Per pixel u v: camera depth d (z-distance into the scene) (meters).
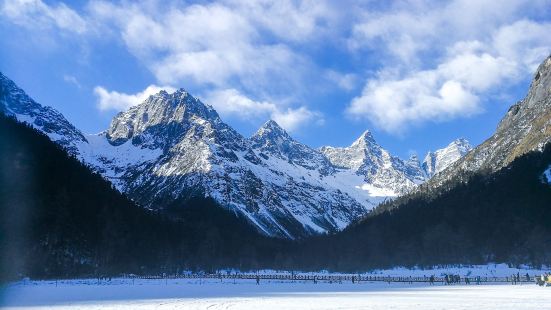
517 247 194.62
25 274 153.00
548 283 113.38
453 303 73.75
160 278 170.50
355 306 71.38
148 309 71.12
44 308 73.25
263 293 102.69
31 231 169.62
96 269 179.75
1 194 177.38
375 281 152.75
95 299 88.19
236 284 141.38
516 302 73.62
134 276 179.88
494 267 182.62
